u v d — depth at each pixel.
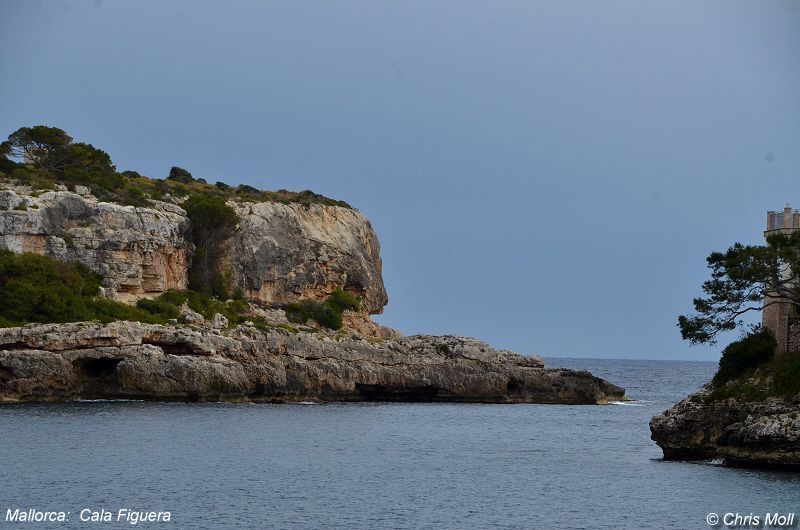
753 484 141.25
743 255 160.75
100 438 180.50
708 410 158.50
